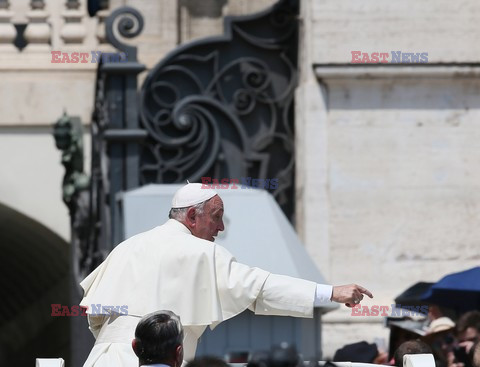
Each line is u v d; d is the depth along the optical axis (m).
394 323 32.50
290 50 41.12
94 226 42.88
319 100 38.69
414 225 38.25
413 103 38.62
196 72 41.12
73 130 48.50
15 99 55.59
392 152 38.50
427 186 38.41
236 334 31.44
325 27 38.59
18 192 56.34
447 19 38.47
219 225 22.95
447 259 38.16
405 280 38.06
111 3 54.59
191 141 40.75
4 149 56.12
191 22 55.41
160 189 33.50
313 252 38.31
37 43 56.06
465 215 38.28
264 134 41.09
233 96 41.09
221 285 21.72
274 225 32.47
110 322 21.95
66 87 55.53
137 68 39.09
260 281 21.67
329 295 21.56
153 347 19.66
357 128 38.59
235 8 55.31
